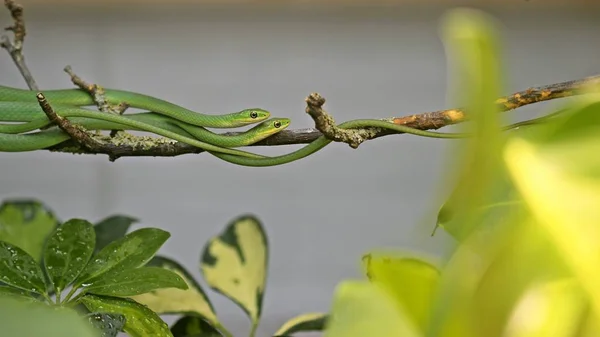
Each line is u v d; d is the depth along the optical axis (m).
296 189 3.05
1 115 1.69
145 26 2.89
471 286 1.10
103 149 1.66
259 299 1.71
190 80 2.91
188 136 1.70
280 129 1.67
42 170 2.95
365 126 1.64
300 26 2.93
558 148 1.03
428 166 3.04
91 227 1.62
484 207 1.12
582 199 0.99
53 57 2.85
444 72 2.94
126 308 1.60
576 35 2.93
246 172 3.04
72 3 2.82
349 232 3.05
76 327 1.13
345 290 1.30
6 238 1.71
